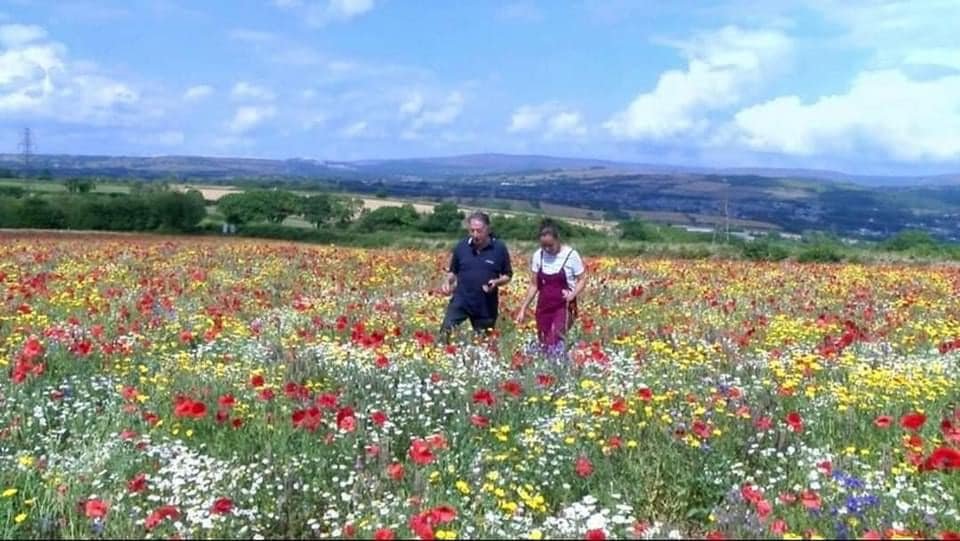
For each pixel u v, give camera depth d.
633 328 13.10
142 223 58.59
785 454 7.09
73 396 8.74
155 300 15.20
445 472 6.64
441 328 12.41
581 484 6.67
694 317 14.84
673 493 6.45
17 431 7.47
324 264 25.89
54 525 5.69
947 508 6.00
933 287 22.52
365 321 13.82
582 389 8.87
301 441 7.38
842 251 38.88
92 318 13.12
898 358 11.16
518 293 18.28
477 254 12.45
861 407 8.37
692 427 7.38
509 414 8.18
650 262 31.17
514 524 5.64
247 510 5.82
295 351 10.47
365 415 7.85
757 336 12.66
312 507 6.08
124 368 9.87
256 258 28.16
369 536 5.48
